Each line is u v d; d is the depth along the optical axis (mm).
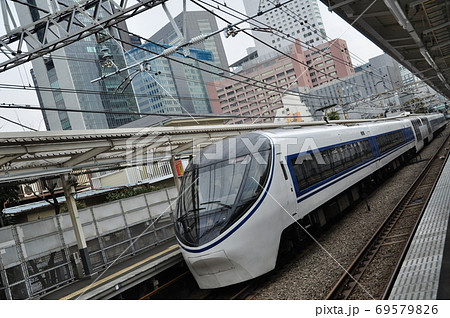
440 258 7387
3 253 11086
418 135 32906
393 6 7750
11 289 10984
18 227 11727
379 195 17812
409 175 21812
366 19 10812
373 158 18922
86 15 9258
